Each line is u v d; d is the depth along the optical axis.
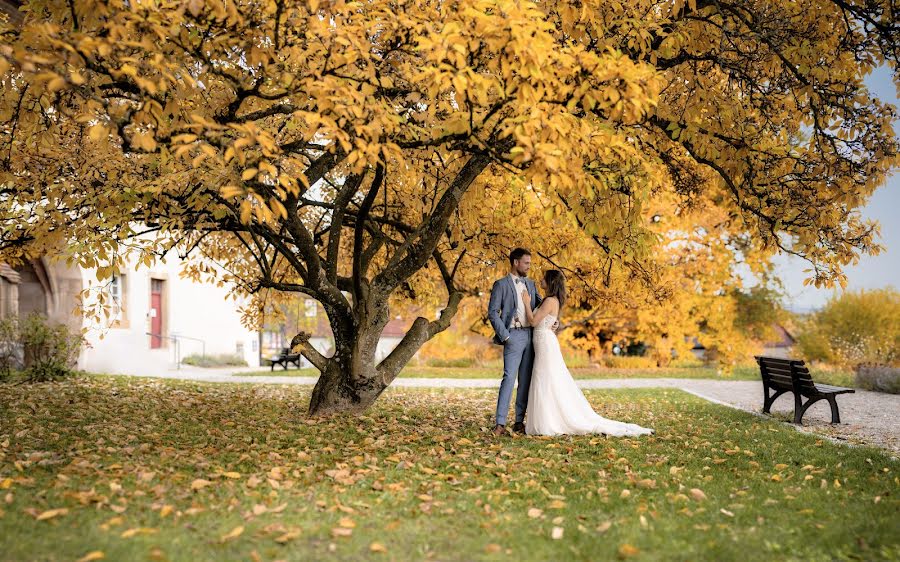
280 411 9.20
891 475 5.34
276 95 5.39
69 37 4.29
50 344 13.47
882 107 7.06
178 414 8.52
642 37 6.10
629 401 11.84
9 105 5.91
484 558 3.39
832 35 7.32
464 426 8.12
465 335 26.28
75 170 7.15
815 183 7.46
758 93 7.81
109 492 4.33
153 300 21.95
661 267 11.19
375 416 8.63
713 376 19.92
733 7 6.88
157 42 5.04
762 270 19.72
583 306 22.77
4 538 3.44
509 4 4.55
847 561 3.43
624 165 6.63
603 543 3.62
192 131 5.37
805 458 6.09
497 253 9.66
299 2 4.73
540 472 5.36
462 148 6.03
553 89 5.28
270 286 8.23
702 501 4.53
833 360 26.56
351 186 7.97
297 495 4.48
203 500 4.24
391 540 3.63
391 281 8.12
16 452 5.66
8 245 8.00
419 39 4.55
